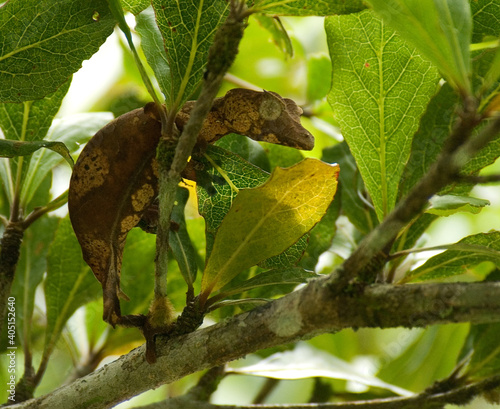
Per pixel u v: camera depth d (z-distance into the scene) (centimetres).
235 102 76
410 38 73
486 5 78
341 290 73
